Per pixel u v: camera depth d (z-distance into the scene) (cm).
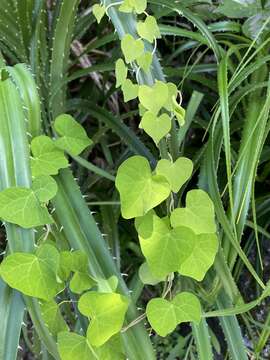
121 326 48
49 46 70
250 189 54
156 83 50
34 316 47
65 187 52
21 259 46
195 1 66
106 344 49
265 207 72
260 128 54
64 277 48
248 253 74
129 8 52
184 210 51
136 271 71
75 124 55
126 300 48
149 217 50
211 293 56
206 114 81
